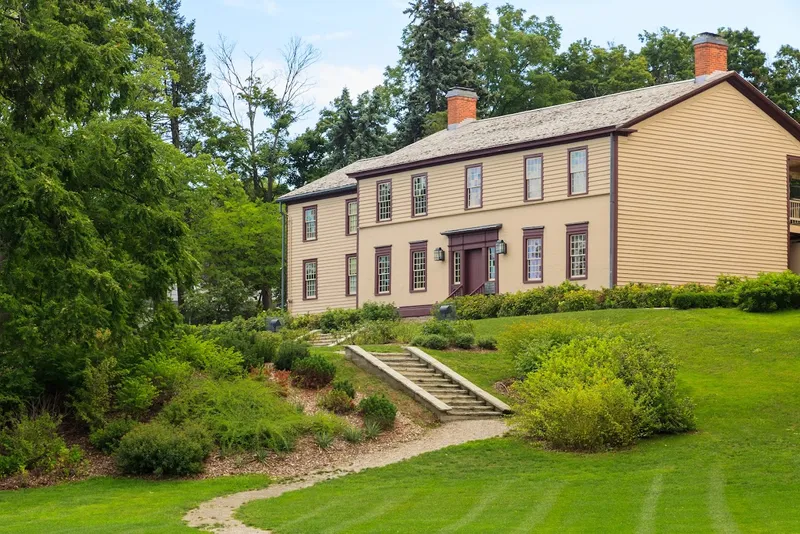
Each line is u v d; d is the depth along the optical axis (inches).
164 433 829.8
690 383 1015.0
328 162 2790.4
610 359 915.4
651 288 1422.2
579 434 842.8
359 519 627.5
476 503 668.7
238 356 1013.8
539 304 1503.4
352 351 1111.0
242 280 2354.8
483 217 1710.1
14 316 820.6
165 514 665.6
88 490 768.9
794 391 956.6
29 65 821.9
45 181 753.6
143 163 856.3
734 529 549.6
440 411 987.3
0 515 682.8
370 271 1921.8
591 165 1547.7
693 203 1588.3
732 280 1398.9
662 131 1563.7
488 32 2970.0
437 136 1991.9
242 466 839.7
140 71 1727.4
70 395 900.6
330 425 904.9
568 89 2869.1
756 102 1667.1
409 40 2751.0
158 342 904.3
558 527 575.5
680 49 2950.3
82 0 887.1
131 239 872.3
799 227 1734.7
